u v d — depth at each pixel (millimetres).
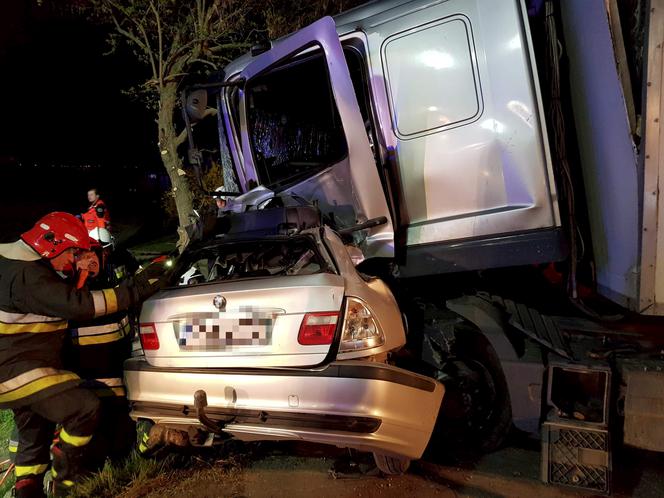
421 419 2562
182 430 3061
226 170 4477
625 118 2561
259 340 2586
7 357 2836
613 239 2805
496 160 3031
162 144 7727
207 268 3666
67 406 2883
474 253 3119
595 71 2750
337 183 3379
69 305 2797
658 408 2695
